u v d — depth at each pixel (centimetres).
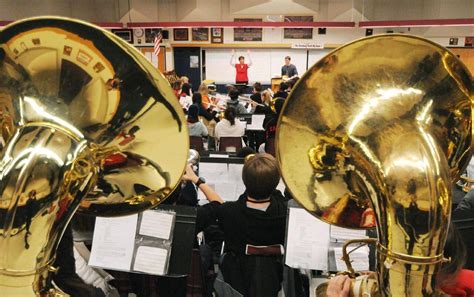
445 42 1225
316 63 92
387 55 91
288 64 1201
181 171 94
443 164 76
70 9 1252
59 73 82
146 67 83
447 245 88
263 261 177
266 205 179
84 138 83
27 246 67
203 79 1346
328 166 98
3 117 83
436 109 93
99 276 165
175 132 91
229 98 741
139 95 87
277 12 1273
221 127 508
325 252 168
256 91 754
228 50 1321
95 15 1275
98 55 82
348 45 89
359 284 93
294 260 169
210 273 219
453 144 96
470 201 211
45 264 70
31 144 73
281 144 98
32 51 81
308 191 100
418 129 85
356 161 91
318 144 97
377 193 81
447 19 1123
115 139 88
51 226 70
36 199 68
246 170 177
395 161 79
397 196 75
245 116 623
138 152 91
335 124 94
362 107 92
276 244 179
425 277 72
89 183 82
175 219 170
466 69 94
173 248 169
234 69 1337
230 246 181
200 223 181
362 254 166
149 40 1310
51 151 74
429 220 71
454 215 166
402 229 73
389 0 1228
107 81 84
